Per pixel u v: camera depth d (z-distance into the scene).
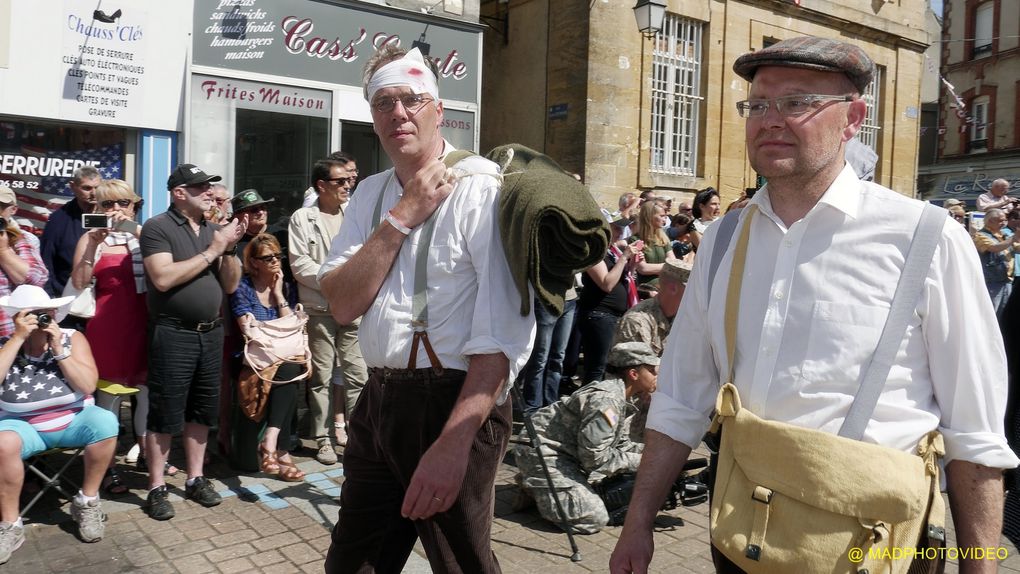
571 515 4.18
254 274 5.05
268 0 7.31
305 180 7.80
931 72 26.80
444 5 8.56
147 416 4.59
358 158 8.20
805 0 13.01
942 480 1.65
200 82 7.02
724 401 1.70
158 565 3.72
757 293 1.71
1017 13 25.83
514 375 2.08
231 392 5.24
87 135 6.56
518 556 3.92
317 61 7.72
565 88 11.00
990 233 9.10
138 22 6.59
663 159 11.82
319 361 5.20
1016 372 2.38
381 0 8.02
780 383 1.63
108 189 4.57
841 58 1.57
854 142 4.65
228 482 4.86
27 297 3.86
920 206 1.60
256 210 5.34
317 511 4.44
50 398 3.90
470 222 2.06
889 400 1.55
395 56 2.17
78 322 4.89
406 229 2.05
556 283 2.09
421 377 2.09
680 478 4.67
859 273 1.59
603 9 10.70
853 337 1.57
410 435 2.12
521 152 2.23
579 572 3.75
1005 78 26.30
